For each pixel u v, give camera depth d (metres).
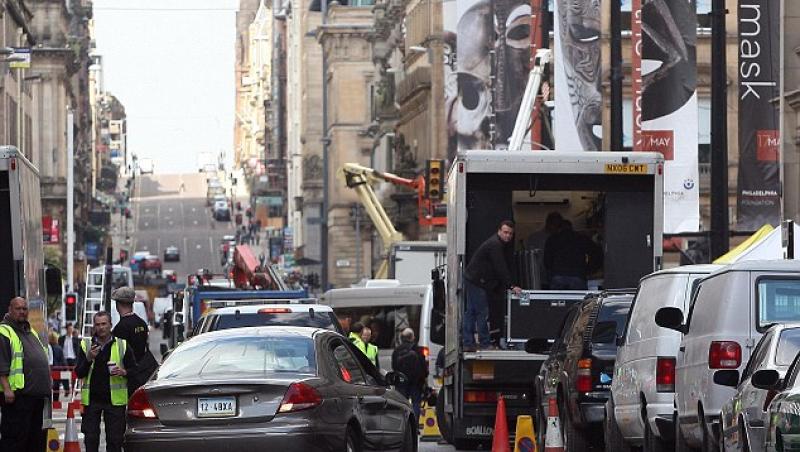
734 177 152.12
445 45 147.38
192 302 105.44
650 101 92.69
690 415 41.03
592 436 50.94
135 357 52.19
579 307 53.06
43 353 49.41
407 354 76.44
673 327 42.31
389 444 45.25
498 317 60.09
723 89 70.12
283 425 39.66
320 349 42.31
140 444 40.09
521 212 67.44
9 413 48.91
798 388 32.19
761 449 34.34
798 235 62.25
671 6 92.88
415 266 125.25
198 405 40.16
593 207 66.00
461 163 59.91
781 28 99.56
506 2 130.12
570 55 100.00
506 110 129.50
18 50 124.38
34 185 61.06
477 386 58.38
